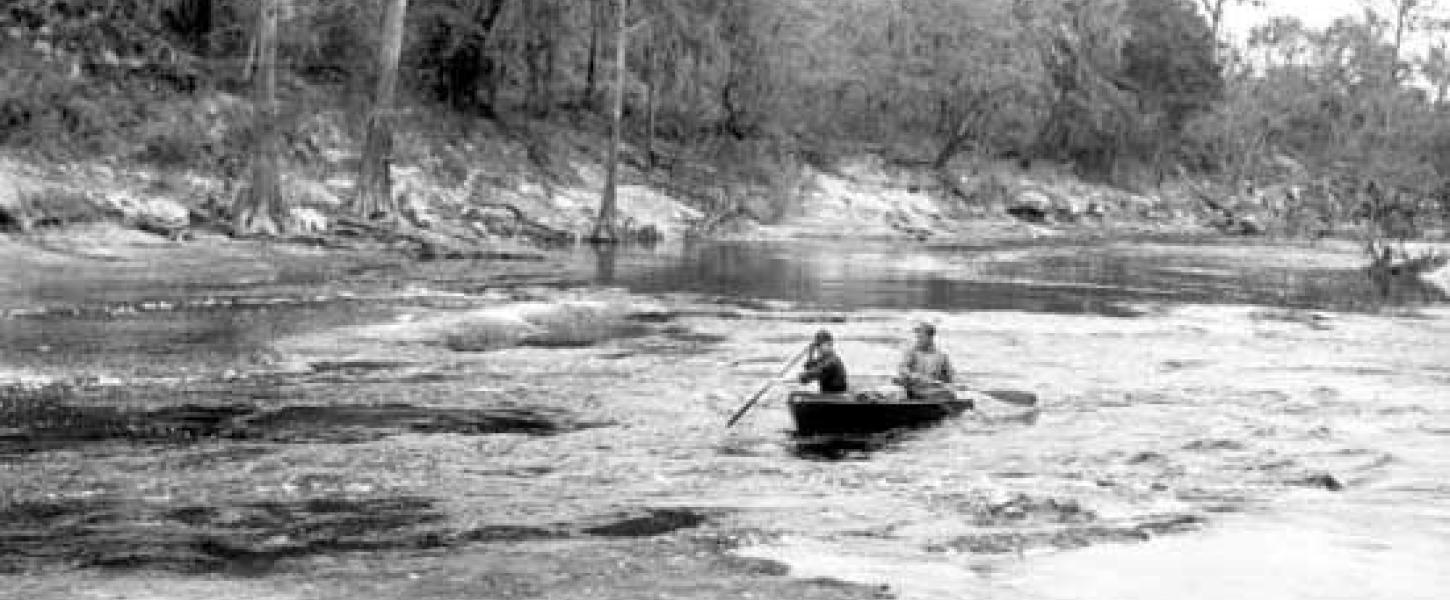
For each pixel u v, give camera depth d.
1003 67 77.62
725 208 58.91
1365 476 14.38
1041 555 10.66
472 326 23.48
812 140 72.94
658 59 60.56
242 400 16.72
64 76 38.03
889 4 78.94
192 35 46.09
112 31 41.94
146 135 38.19
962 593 9.59
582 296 29.53
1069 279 40.97
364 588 9.35
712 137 64.06
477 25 51.84
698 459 14.59
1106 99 89.38
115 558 10.06
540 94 58.69
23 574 9.59
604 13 56.59
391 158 46.25
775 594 9.41
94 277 27.56
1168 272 45.44
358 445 14.53
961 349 24.14
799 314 28.52
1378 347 26.23
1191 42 101.38
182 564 9.94
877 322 27.62
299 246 35.72
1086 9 88.38
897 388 18.30
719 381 19.61
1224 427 17.20
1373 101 118.19
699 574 9.88
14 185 31.88
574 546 10.69
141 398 16.48
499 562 10.12
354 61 49.94
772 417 17.19
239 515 11.47
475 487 12.84
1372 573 10.50
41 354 18.81
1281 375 22.03
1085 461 14.98
